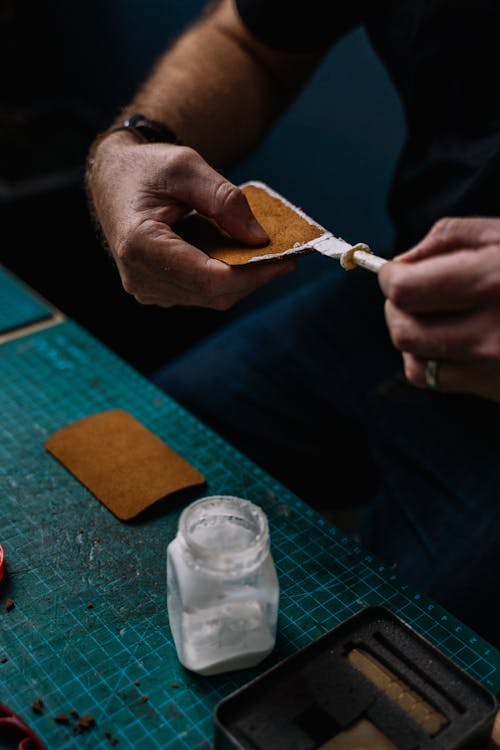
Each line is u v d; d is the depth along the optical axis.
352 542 0.69
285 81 0.97
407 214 0.93
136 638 0.62
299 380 1.00
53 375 0.84
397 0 0.87
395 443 0.92
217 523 0.59
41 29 1.70
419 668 0.58
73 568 0.66
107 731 0.57
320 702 0.56
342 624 0.60
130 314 1.52
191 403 0.99
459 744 0.54
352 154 1.26
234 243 0.70
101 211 0.76
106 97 1.62
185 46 0.95
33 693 0.59
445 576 0.78
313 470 1.01
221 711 0.55
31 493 0.71
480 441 0.87
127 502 0.70
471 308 0.57
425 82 0.86
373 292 1.03
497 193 0.82
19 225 1.36
